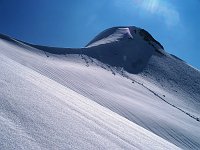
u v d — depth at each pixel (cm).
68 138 385
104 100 2827
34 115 411
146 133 817
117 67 6894
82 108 665
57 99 617
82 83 3288
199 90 7481
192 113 4672
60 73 3325
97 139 442
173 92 6481
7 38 5116
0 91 455
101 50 7800
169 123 2889
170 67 8769
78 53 6738
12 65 884
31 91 564
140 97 4091
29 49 5238
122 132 595
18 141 309
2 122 338
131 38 9912
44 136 354
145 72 7525
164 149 648
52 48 6191
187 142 2514
